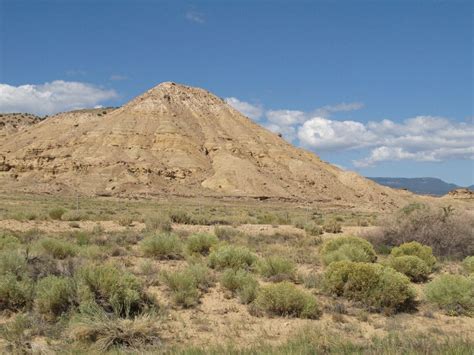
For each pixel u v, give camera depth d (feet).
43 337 32.63
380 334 35.50
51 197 292.81
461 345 28.58
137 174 366.84
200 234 69.82
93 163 376.48
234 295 45.09
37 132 476.95
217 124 479.41
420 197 456.04
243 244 78.69
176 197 334.03
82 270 39.65
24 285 39.45
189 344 31.83
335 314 39.42
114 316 34.65
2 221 104.63
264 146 459.73
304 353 28.50
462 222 78.07
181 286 44.14
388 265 57.06
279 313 39.88
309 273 54.70
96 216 126.62
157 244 64.18
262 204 326.44
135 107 458.50
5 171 375.66
